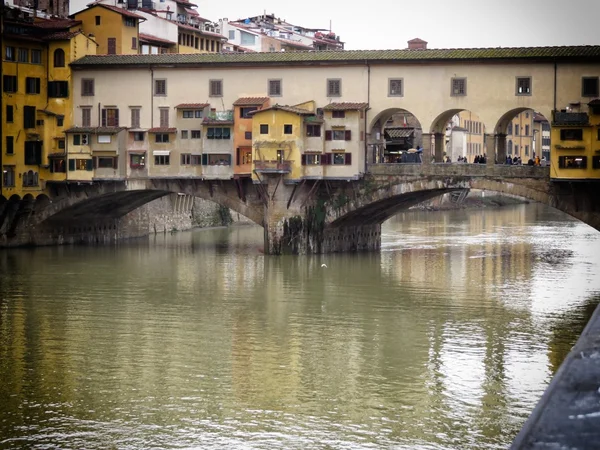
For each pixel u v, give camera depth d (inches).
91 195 3275.1
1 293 2401.6
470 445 1235.2
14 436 1269.7
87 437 1268.5
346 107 2987.2
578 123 2733.8
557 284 2564.0
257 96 3134.8
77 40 3280.0
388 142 3907.5
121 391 1482.5
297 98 3100.4
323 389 1498.5
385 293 2423.7
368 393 1476.4
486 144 2940.5
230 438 1261.1
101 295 2380.7
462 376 1582.2
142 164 3233.3
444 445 1234.6
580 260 3093.0
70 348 1781.5
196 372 1603.1
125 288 2492.6
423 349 1781.5
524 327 1985.7
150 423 1323.8
